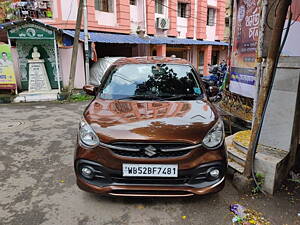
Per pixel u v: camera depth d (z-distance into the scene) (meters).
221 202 2.66
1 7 11.20
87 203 2.66
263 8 2.98
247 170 2.83
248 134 3.62
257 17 4.22
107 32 12.19
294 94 2.83
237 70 5.00
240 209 2.51
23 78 9.76
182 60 4.05
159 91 3.30
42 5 10.68
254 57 4.38
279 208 2.56
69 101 8.69
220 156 2.42
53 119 6.26
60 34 9.66
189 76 3.59
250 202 2.66
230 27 5.59
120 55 14.09
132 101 3.07
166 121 2.50
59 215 2.46
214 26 19.53
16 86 8.94
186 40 16.39
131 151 2.31
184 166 2.30
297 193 2.82
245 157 3.06
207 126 2.48
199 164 2.33
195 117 2.62
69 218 2.42
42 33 8.59
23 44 9.54
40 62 9.15
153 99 3.16
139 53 14.55
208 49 18.19
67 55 10.22
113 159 2.32
